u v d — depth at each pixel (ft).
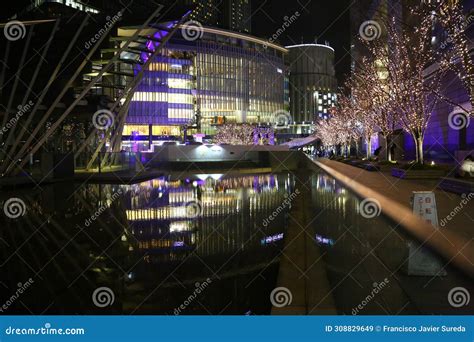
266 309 19.26
